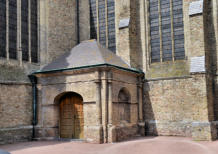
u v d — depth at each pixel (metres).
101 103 17.78
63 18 22.80
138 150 14.95
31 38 20.94
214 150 14.76
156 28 22.52
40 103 20.03
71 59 20.05
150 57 22.55
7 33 19.31
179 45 21.56
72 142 18.11
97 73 17.84
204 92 18.52
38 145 17.17
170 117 20.66
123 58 21.69
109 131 17.45
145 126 21.41
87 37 24.39
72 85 18.89
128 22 21.75
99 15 24.30
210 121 18.50
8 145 17.52
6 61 19.08
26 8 20.77
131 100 20.45
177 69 21.00
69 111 19.70
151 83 21.58
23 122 19.33
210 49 20.08
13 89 18.94
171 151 14.59
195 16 19.58
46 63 21.19
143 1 22.75
